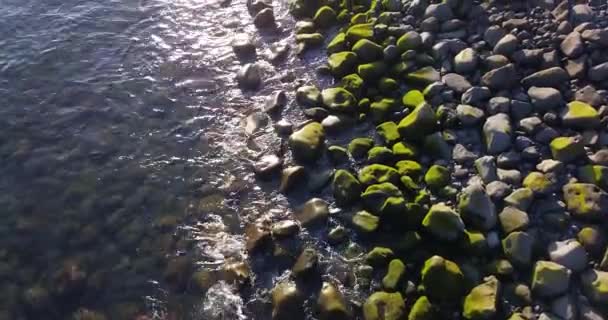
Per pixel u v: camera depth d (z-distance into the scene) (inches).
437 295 352.8
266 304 384.8
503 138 415.8
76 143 515.5
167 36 643.5
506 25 490.0
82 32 647.8
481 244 366.3
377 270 382.9
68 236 439.2
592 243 351.3
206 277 404.5
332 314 364.5
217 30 649.0
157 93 567.2
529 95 436.8
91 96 563.8
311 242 413.1
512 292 347.6
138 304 394.0
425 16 532.7
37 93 565.9
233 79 577.9
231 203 456.1
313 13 625.6
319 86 536.7
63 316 389.4
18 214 454.6
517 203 378.0
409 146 441.1
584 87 429.7
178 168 490.3
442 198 403.5
